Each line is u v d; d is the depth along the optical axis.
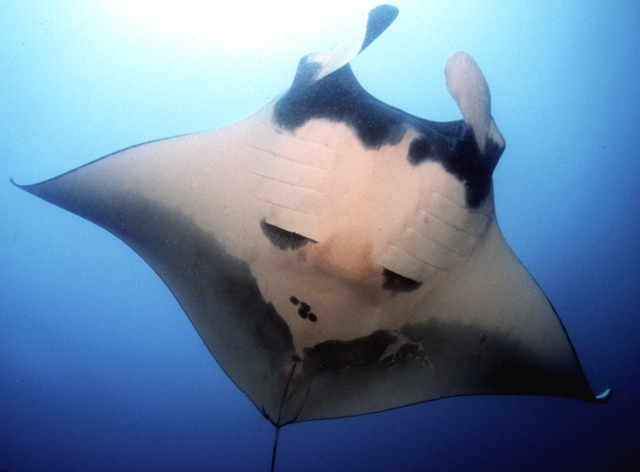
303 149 4.22
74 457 9.83
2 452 9.72
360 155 4.19
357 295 4.40
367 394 4.47
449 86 3.97
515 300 4.59
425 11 7.47
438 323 4.59
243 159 4.39
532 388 4.68
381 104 4.21
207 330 4.51
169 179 4.59
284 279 4.43
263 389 4.42
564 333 4.50
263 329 4.48
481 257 4.50
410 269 4.36
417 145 4.18
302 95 4.20
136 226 4.71
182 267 4.62
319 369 4.46
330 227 4.28
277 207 4.34
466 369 4.62
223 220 4.53
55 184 4.59
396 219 4.25
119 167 4.56
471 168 4.20
